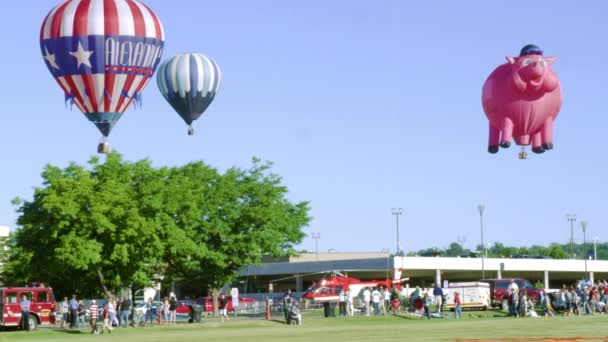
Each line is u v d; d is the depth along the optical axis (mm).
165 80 79625
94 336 56406
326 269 128750
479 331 53281
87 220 74125
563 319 67875
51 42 67750
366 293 77938
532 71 57562
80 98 68500
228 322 69188
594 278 151125
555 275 150875
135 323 69188
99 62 67000
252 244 89688
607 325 58312
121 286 78812
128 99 69062
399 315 74875
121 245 74688
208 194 90375
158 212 79562
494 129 60781
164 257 86625
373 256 159000
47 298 65375
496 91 59344
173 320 71438
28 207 76938
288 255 93750
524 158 60344
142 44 68062
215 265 90250
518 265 133500
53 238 74812
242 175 94000
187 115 80500
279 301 93312
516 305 74938
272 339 48250
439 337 47969
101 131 69812
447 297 83188
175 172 89875
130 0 69000
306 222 94938
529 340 44562
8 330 65500
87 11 67125
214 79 79688
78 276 79625
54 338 55281
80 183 75875
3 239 86875
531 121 59094
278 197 93500
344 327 62250
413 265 124375
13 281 82125
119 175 79625
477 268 129625
